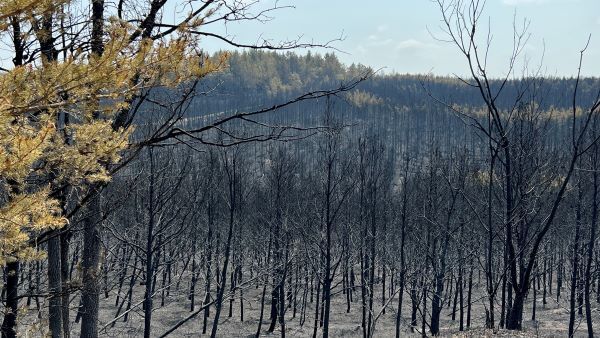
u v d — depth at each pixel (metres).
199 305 35.28
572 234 26.95
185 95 4.37
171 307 34.19
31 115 3.64
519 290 10.34
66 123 4.81
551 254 27.92
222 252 25.33
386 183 29.19
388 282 45.91
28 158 3.23
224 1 4.72
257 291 41.25
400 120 133.38
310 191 28.28
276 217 23.84
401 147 105.44
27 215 3.83
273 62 188.25
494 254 20.30
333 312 36.50
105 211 6.28
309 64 199.75
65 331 6.38
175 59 3.89
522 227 10.45
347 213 24.23
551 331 27.39
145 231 14.12
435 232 22.91
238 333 29.98
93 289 5.96
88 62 3.65
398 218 27.67
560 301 40.00
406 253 25.34
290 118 109.38
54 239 6.11
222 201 26.62
